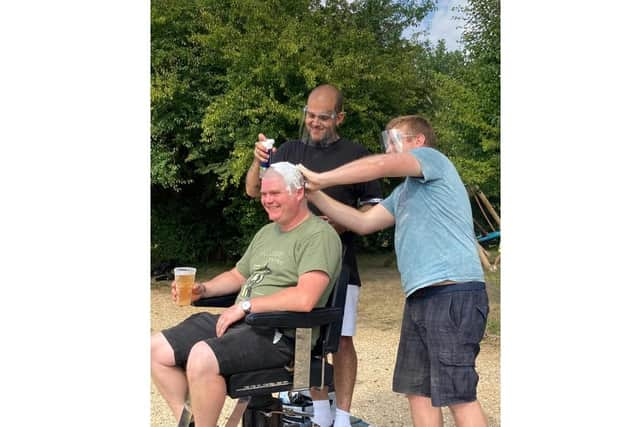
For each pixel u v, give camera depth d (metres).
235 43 7.52
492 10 6.73
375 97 8.05
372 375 4.71
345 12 8.23
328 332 2.63
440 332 2.46
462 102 6.84
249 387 2.52
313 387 2.65
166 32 8.04
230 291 2.96
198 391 2.44
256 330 2.52
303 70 7.21
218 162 8.43
